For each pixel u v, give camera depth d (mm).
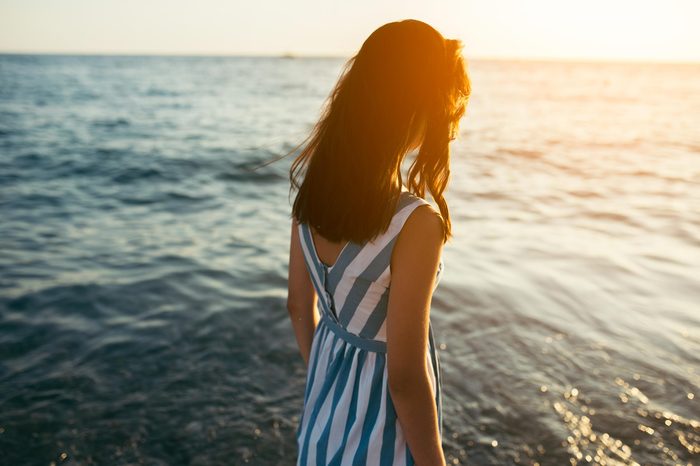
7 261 5113
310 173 1104
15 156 11641
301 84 53094
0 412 2801
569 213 7250
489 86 56688
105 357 3369
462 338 3654
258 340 3623
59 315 3939
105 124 18891
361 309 1104
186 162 11477
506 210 7414
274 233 6387
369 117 1010
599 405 2912
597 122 22328
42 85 42125
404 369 1010
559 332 3734
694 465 2480
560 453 2566
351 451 1123
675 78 105812
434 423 1049
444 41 1040
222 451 2592
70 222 6695
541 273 4863
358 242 1029
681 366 3295
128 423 2758
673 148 14805
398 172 1037
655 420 2781
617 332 3742
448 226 1077
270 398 3002
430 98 1021
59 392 2992
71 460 2504
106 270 4926
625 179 10016
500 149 14273
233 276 4828
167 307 4117
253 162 11594
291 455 2584
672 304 4215
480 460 2531
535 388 3076
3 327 3725
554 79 80812
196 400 2965
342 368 1162
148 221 6855
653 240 5949
